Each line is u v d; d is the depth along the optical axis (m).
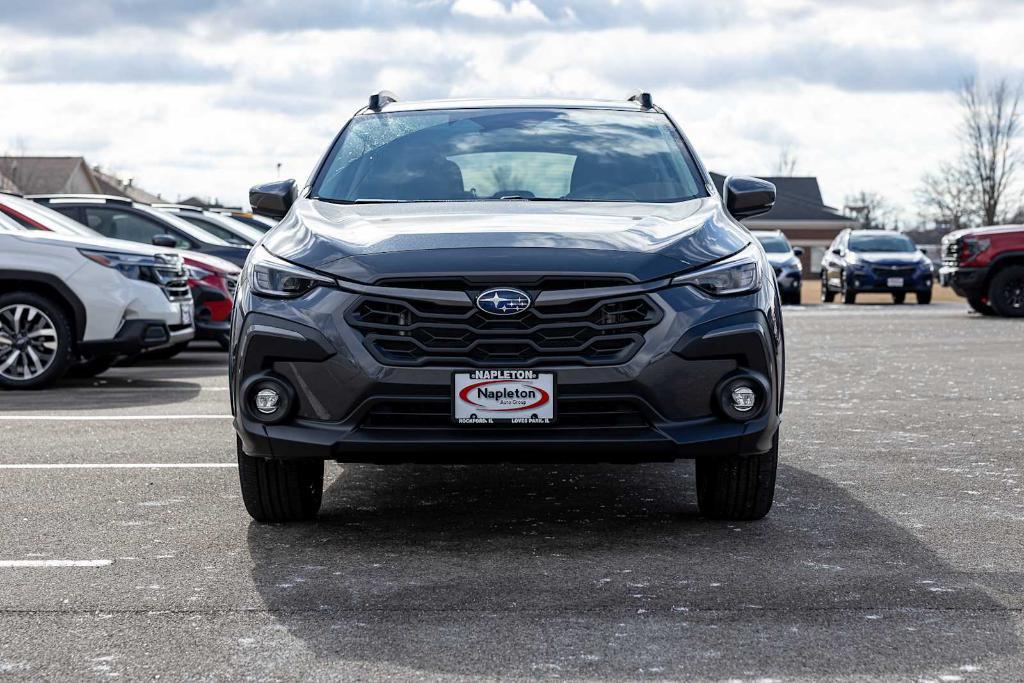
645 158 5.39
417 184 5.20
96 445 6.53
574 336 4.14
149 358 12.46
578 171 5.27
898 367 10.88
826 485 5.39
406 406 4.18
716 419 4.23
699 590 3.72
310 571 3.98
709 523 4.67
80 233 9.55
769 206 5.40
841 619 3.43
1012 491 5.25
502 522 4.71
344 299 4.19
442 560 4.11
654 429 4.17
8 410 8.02
